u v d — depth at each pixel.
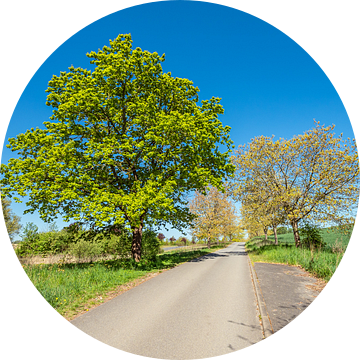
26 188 11.51
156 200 11.28
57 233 14.24
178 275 9.94
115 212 11.37
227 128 15.81
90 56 12.48
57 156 11.48
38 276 8.20
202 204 29.58
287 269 10.52
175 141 12.99
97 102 11.77
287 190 17.91
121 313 5.64
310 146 17.67
